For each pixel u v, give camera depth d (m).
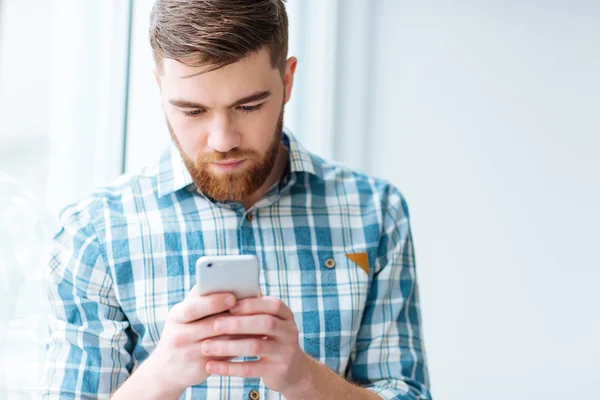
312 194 1.38
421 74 2.30
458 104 2.31
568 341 2.33
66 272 1.28
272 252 1.32
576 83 2.31
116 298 1.28
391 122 2.30
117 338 1.25
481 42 2.29
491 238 2.33
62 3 1.63
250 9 1.13
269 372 1.05
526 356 2.34
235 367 1.04
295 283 1.31
